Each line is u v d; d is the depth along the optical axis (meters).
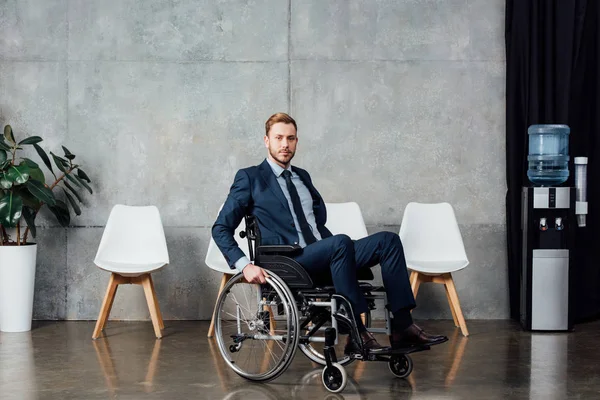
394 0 5.83
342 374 3.70
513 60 5.72
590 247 5.73
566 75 5.62
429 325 5.61
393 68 5.84
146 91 5.84
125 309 5.85
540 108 5.71
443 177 5.87
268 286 3.90
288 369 4.24
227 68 5.83
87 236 5.84
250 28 5.83
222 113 5.84
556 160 5.34
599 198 5.71
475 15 5.84
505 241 5.89
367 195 5.87
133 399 3.60
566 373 4.11
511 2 5.75
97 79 5.82
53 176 5.85
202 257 5.86
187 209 5.85
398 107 5.85
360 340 3.65
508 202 5.80
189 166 5.85
